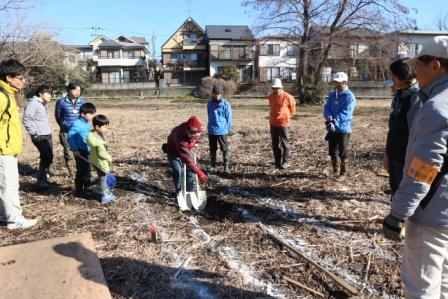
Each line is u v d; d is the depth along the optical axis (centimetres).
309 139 1107
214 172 748
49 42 2625
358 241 442
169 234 469
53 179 702
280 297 341
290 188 637
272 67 4816
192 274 379
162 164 816
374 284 359
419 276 244
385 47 2655
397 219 232
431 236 236
